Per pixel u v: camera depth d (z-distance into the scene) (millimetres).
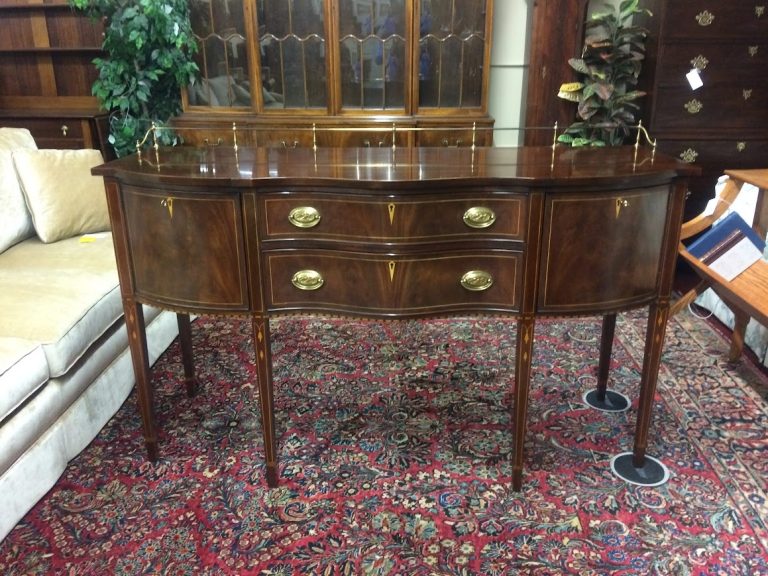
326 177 1460
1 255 2293
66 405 1803
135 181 1534
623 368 2348
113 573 1441
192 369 2145
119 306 2088
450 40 3148
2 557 1485
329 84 3193
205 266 1550
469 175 1472
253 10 3104
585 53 3111
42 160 2447
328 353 2482
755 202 2367
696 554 1479
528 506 1647
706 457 1834
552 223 1475
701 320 2762
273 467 1711
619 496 1680
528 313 1549
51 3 3631
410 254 1501
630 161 1643
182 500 1681
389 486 1733
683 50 3010
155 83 3352
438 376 2311
